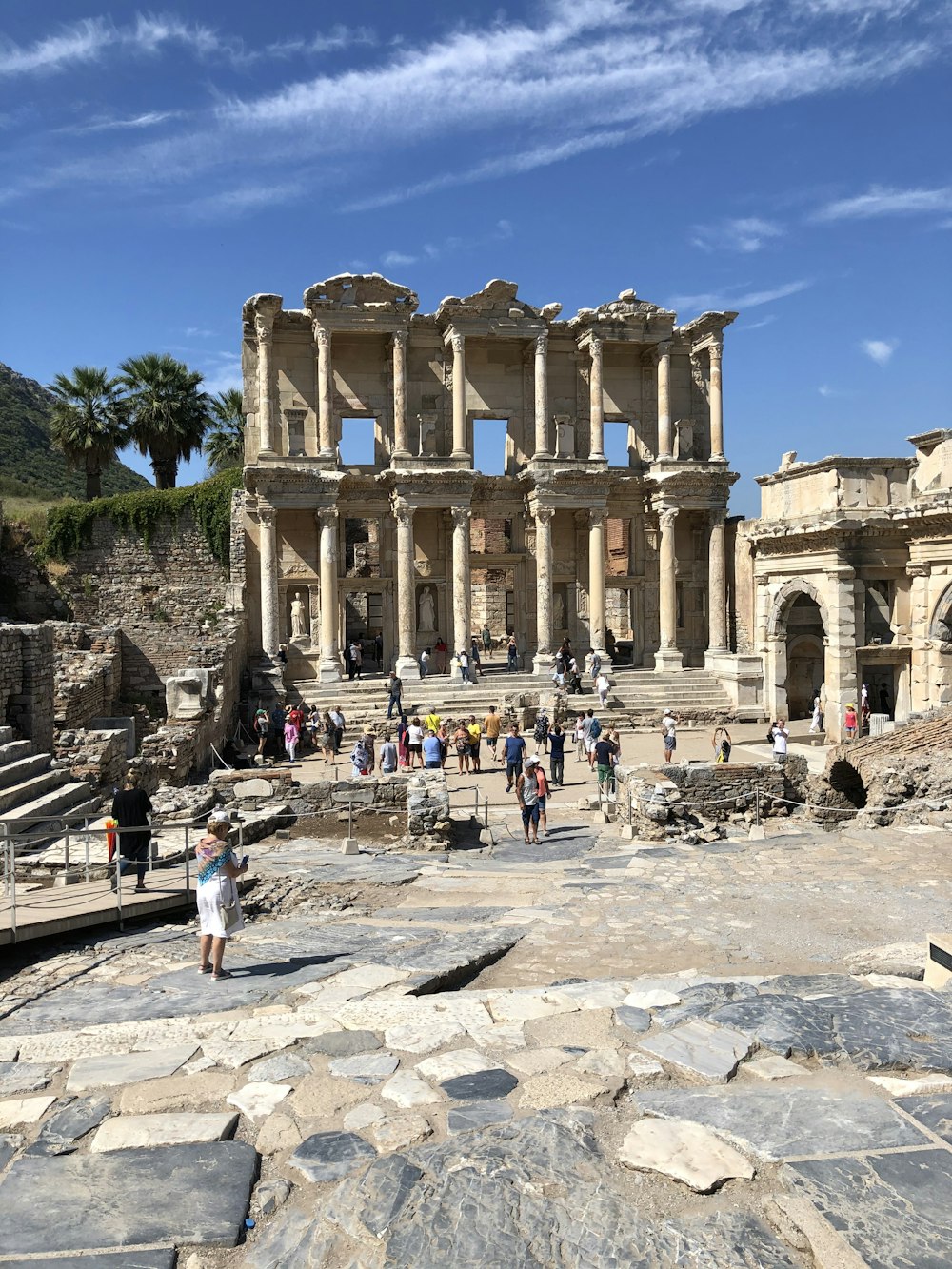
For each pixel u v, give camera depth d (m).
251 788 22.47
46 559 49.09
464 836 21.27
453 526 43.44
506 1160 5.26
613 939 11.62
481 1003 7.88
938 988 7.62
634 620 47.94
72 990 10.09
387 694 40.34
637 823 20.23
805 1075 6.21
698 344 47.41
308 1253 4.64
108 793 22.03
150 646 48.78
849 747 23.91
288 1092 6.29
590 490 44.19
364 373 44.38
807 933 11.62
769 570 40.75
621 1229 4.66
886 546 36.38
